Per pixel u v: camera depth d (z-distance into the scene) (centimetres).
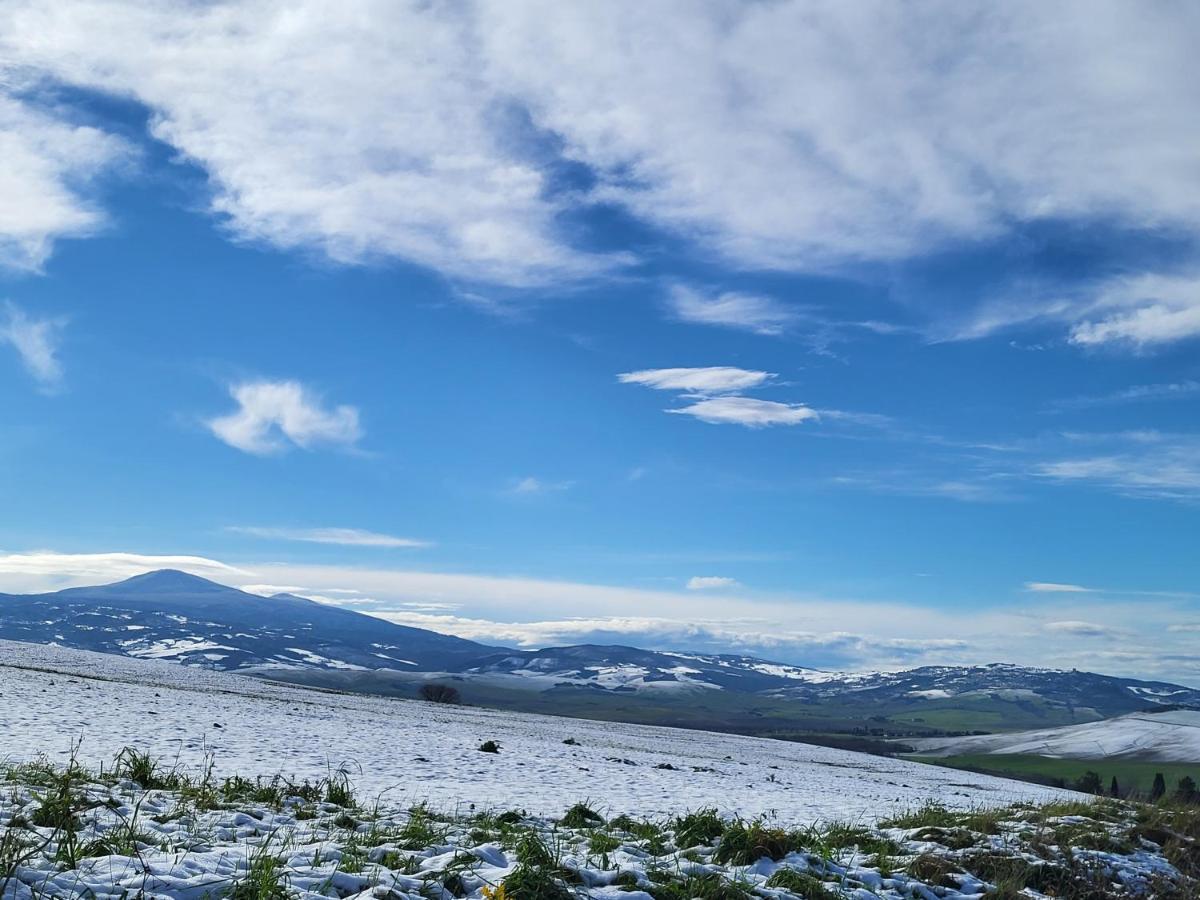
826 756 9238
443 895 825
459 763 2927
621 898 859
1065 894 1095
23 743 2155
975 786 6053
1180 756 19075
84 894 704
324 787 1842
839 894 969
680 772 3809
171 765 1995
